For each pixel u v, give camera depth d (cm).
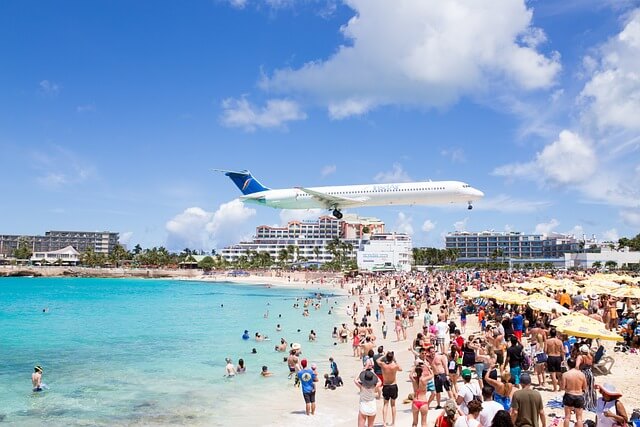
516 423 1129
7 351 3100
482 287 5141
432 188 6303
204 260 19112
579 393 1295
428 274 13075
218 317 5188
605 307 3034
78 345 3338
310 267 18512
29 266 17100
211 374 2452
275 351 3083
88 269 17088
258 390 2138
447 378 1677
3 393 2095
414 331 3847
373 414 1409
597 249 19125
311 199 6812
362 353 2555
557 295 3441
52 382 2286
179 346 3281
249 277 15662
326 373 2423
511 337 1766
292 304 6919
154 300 7694
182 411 1838
